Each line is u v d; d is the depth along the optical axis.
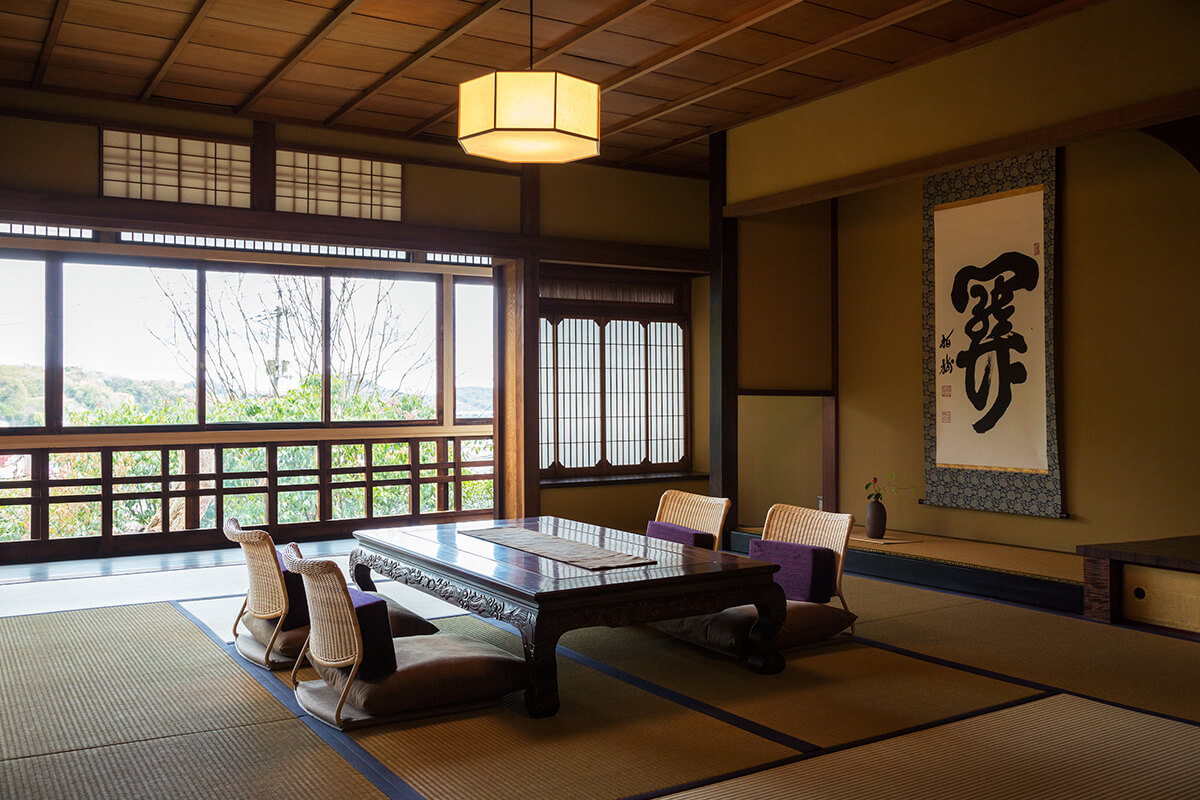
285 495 7.44
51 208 5.47
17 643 4.13
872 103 5.57
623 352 7.96
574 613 3.19
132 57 5.12
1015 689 3.45
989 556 5.50
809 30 4.81
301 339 7.54
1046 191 5.62
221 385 7.22
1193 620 4.30
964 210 6.10
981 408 6.00
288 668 3.69
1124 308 5.34
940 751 2.83
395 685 3.07
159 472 6.94
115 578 5.77
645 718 3.14
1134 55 4.34
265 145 6.13
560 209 7.13
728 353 6.61
